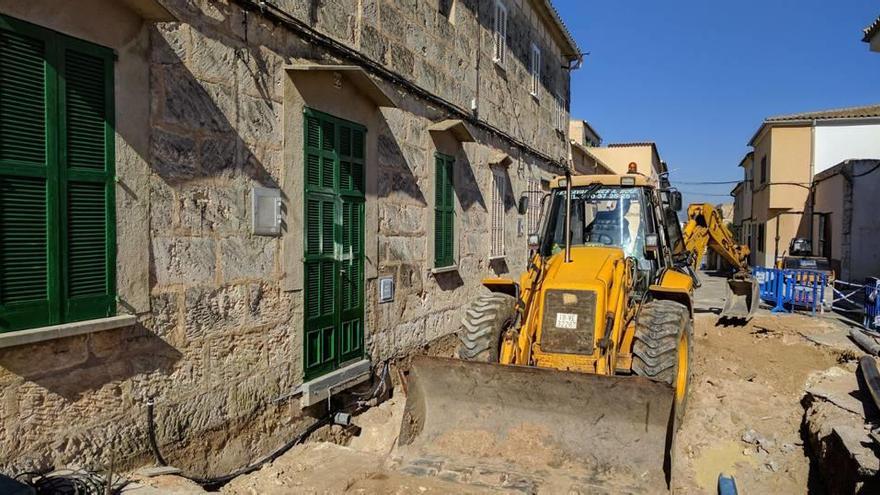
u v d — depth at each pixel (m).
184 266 4.55
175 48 4.43
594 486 4.32
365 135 6.90
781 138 23.55
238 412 5.08
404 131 7.80
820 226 21.02
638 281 6.61
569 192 6.13
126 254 4.07
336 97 6.32
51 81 3.57
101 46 3.86
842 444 5.11
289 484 4.75
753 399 7.51
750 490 5.43
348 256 6.62
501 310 6.23
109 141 3.93
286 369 5.65
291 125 5.65
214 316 4.83
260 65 5.27
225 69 4.89
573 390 4.65
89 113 3.81
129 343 4.11
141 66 4.16
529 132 13.24
